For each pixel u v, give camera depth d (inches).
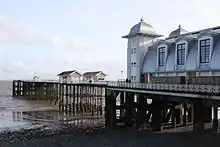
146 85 1160.2
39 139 1202.0
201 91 875.4
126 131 1264.8
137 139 1125.1
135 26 1601.9
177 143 1035.3
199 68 1147.3
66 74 2746.1
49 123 1651.1
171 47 1352.1
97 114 1967.3
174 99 1011.9
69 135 1272.1
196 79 1189.1
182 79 1268.5
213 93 826.8
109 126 1370.6
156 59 1449.3
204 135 1063.0
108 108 1390.3
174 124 1280.8
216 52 1076.5
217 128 1135.6
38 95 3021.7
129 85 1282.0
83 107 2026.3
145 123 1239.5
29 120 1765.5
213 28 1246.3
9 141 1176.8
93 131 1341.0
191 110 1349.7
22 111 2177.7
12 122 1692.9
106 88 1422.2
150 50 1542.8
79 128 1457.9
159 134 1178.0
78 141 1147.9
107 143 1098.7
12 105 2566.4
